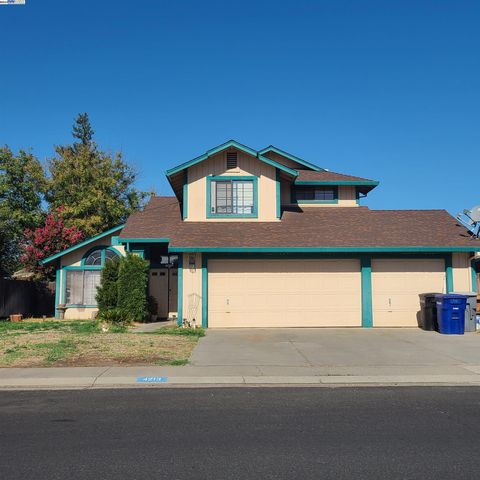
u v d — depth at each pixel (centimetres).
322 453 570
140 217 2108
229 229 1864
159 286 2072
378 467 525
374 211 2102
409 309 1794
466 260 1808
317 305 1788
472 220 1814
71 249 2236
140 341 1397
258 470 518
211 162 1953
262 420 712
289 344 1389
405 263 1808
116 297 1955
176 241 1755
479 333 1603
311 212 2069
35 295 2602
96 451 580
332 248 1738
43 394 880
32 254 2581
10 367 1075
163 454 569
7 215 2841
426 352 1270
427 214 2077
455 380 984
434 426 680
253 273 1789
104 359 1155
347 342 1427
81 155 3919
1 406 796
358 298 1792
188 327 1731
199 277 1775
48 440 622
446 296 1599
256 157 1934
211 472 513
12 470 520
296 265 1797
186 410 768
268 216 1941
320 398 848
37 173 3172
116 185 3838
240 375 1013
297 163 2297
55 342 1368
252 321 1775
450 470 517
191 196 1936
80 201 3316
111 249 2278
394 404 805
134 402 820
